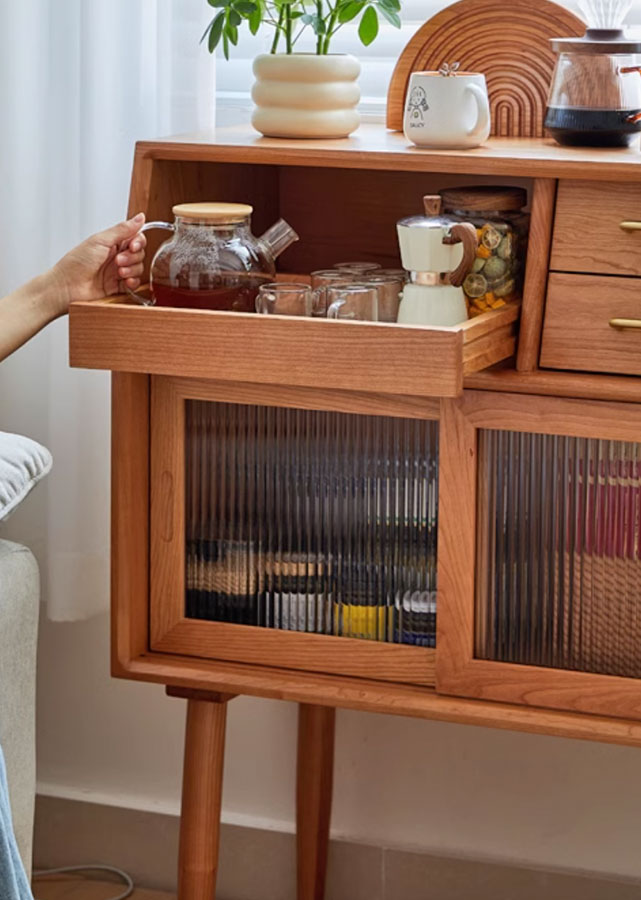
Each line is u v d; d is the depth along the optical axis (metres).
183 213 1.47
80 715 2.16
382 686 1.51
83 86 1.82
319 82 1.59
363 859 2.04
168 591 1.57
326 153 1.48
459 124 1.49
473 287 1.45
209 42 1.65
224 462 1.53
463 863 1.99
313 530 1.52
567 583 1.44
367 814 2.04
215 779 1.61
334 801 2.05
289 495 1.52
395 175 1.79
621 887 1.94
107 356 1.42
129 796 2.16
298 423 1.50
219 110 1.98
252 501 1.53
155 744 2.14
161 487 1.55
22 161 1.90
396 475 1.48
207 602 1.57
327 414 1.49
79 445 1.93
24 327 1.53
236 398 1.49
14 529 2.05
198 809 1.61
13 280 1.93
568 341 1.42
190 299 1.46
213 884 1.64
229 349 1.37
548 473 1.43
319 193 1.83
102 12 1.80
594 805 1.94
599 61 1.49
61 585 1.97
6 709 1.57
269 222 1.83
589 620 1.44
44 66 1.88
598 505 1.42
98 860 2.18
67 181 1.86
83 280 1.54
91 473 1.94
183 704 2.11
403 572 1.50
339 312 1.43
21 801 1.62
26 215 1.91
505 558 1.46
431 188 1.78
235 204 1.60
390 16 1.68
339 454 1.49
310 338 1.34
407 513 1.48
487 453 1.44
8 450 1.57
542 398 1.39
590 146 1.51
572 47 1.50
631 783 1.92
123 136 1.86
